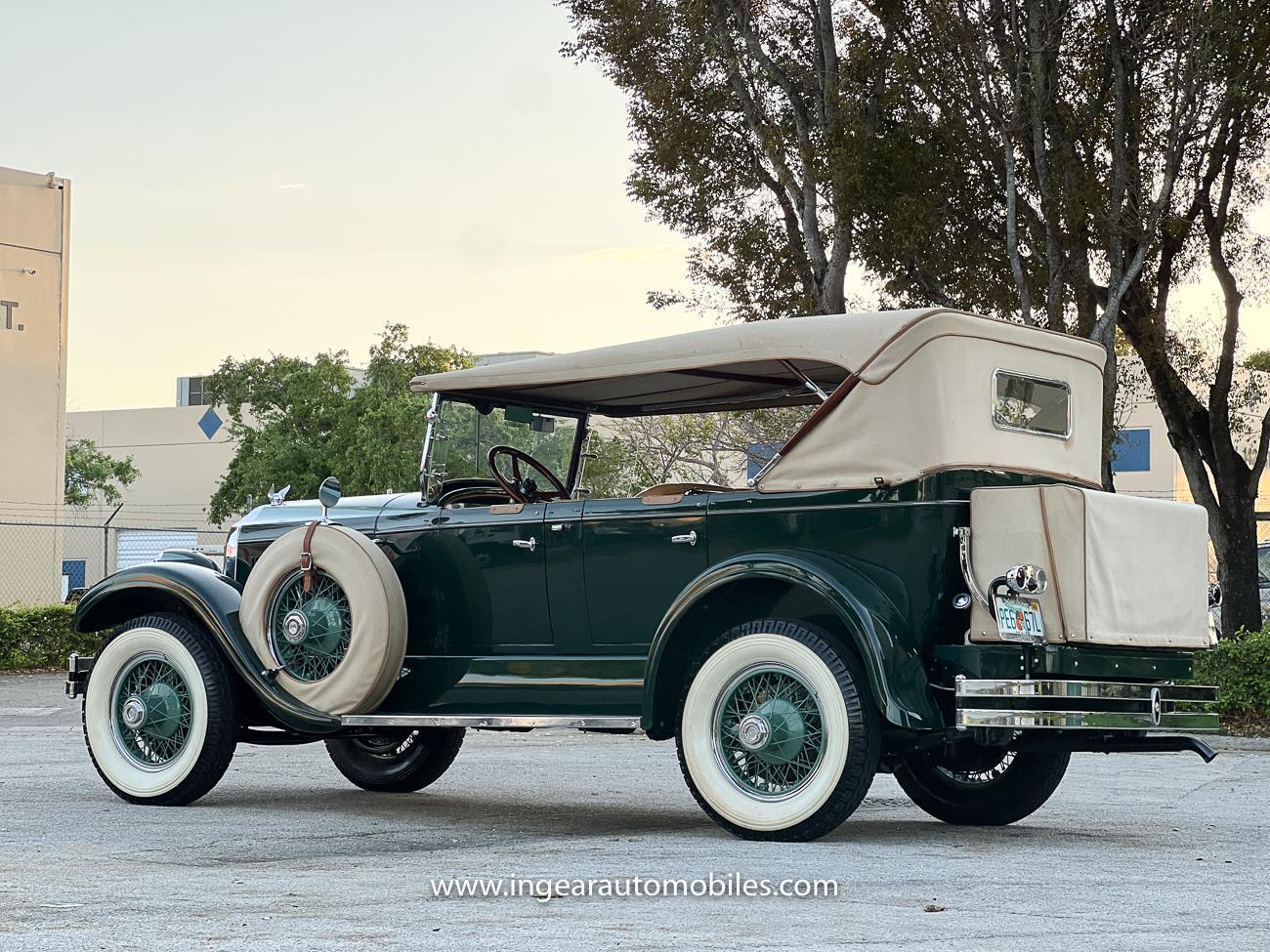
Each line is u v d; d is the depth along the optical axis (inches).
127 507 2731.3
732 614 261.4
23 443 1078.4
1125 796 342.6
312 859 221.3
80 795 317.4
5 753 436.8
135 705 300.7
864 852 228.2
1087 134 668.7
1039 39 631.2
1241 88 625.0
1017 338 260.8
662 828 267.4
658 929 165.5
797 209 706.8
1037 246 689.6
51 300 1096.2
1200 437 772.0
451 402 301.0
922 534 241.3
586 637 272.8
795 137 705.6
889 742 248.4
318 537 289.1
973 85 637.3
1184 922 171.2
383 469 1705.2
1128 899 186.7
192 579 301.1
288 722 286.0
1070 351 274.1
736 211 746.2
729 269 738.8
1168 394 770.8
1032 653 234.7
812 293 700.7
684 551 261.7
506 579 281.1
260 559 294.4
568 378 280.5
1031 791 277.0
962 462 245.1
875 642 231.0
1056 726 232.1
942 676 239.0
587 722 259.0
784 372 274.5
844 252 680.4
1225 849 242.7
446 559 288.8
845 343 250.7
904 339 245.8
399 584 288.0
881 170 660.1
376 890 192.1
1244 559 754.8
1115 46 647.1
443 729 331.3
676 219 750.5
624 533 267.9
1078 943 157.8
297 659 292.5
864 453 246.8
